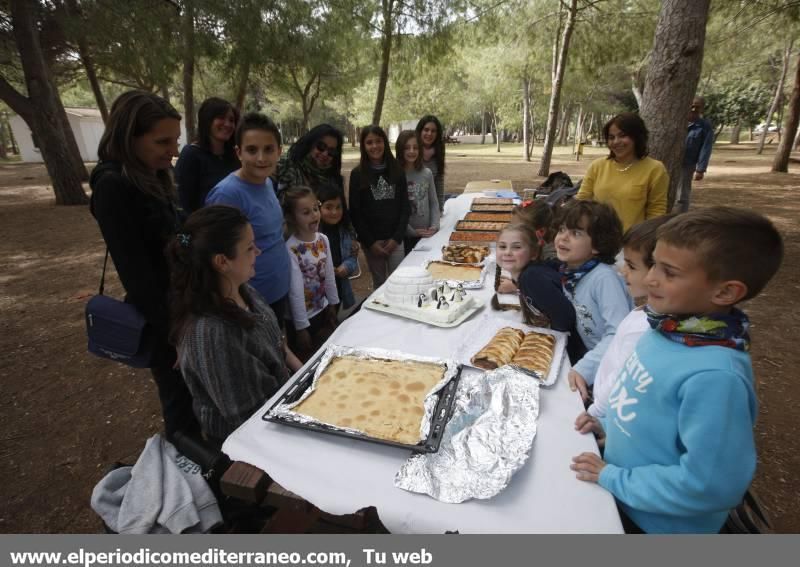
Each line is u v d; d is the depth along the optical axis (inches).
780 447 98.3
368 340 75.0
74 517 83.8
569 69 520.1
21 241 285.3
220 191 85.3
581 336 71.1
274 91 576.4
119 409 115.7
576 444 48.8
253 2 333.7
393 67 451.5
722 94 1131.9
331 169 130.8
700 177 241.9
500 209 178.4
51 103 382.0
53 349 146.3
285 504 45.9
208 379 59.1
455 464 44.7
